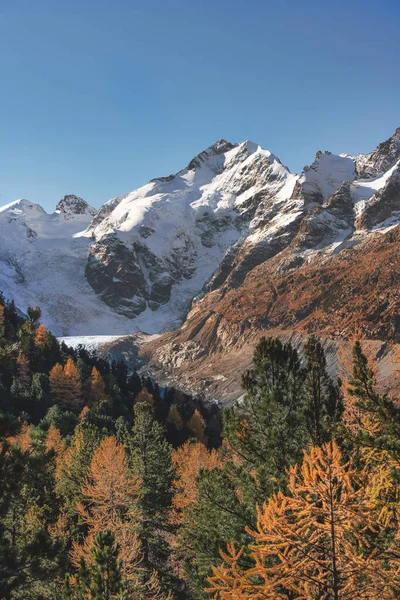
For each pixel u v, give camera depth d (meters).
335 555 9.24
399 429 10.56
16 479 13.16
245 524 15.51
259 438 18.27
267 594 9.52
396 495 10.31
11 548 13.06
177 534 32.56
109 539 16.89
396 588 8.91
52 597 18.97
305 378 18.95
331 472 9.20
